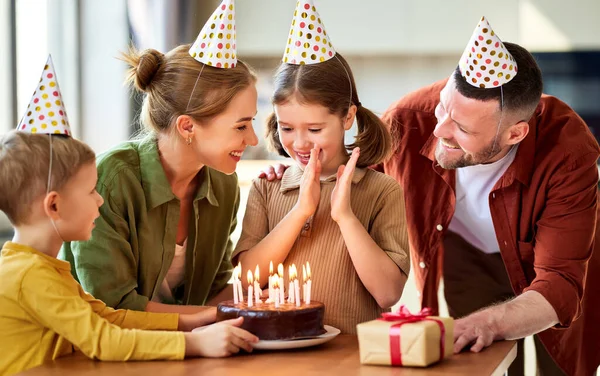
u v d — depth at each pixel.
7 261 1.40
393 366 1.32
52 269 1.41
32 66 3.76
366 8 4.63
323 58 1.68
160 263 1.77
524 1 4.41
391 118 2.16
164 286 1.85
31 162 1.42
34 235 1.45
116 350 1.35
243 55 4.81
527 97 1.79
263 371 1.28
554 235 1.85
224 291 2.00
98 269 1.64
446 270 2.31
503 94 1.77
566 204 1.86
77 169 1.44
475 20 4.50
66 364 1.35
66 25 4.12
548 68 4.40
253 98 1.70
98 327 1.36
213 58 1.65
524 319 1.59
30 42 3.73
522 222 1.95
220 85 1.65
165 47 4.39
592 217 1.86
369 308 1.70
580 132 1.93
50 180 1.42
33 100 1.46
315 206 1.67
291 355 1.39
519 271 2.01
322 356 1.38
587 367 2.18
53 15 3.99
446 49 4.56
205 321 1.58
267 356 1.38
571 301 1.71
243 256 1.73
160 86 1.71
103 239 1.64
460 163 1.88
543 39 4.40
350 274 1.69
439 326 1.33
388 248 1.69
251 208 1.80
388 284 1.63
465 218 2.17
